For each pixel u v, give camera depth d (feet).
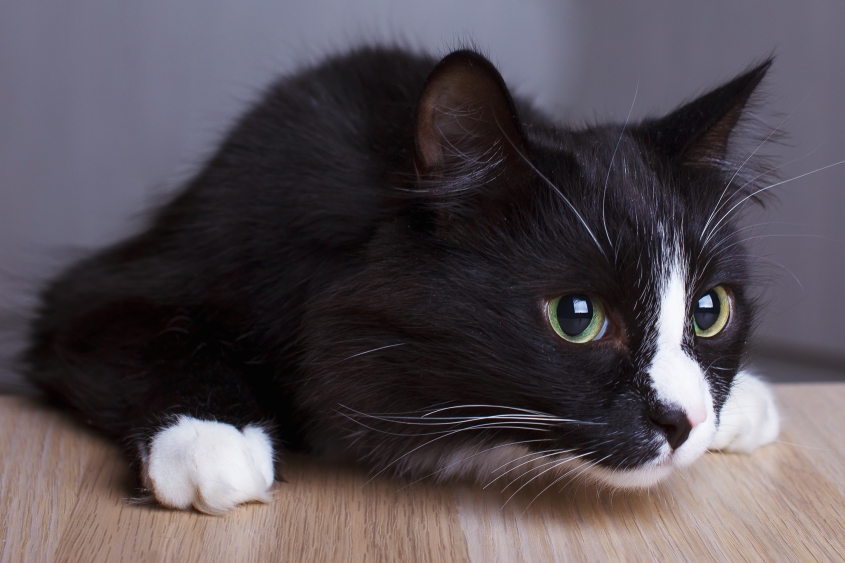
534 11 3.26
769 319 3.24
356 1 3.17
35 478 1.89
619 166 1.93
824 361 3.19
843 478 2.01
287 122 2.12
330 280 1.94
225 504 1.82
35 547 1.72
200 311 2.04
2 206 3.16
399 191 1.89
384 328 1.88
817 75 3.16
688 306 1.89
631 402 1.82
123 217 2.95
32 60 3.12
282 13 3.15
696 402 1.83
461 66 1.80
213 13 3.14
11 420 2.08
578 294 1.83
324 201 1.98
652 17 3.31
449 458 1.95
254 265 2.02
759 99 2.12
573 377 1.82
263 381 2.01
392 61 2.23
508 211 1.87
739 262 1.99
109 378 2.01
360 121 2.08
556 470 1.95
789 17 3.16
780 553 1.80
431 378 1.85
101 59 3.14
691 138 1.98
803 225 3.23
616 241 1.84
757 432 2.08
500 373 1.82
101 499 1.85
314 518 1.84
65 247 2.82
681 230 1.89
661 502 1.93
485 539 1.81
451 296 1.84
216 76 3.16
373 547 1.77
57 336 2.15
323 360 1.92
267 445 1.91
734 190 2.07
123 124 3.18
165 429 1.87
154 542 1.75
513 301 1.83
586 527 1.86
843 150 3.17
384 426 1.92
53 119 3.15
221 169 2.15
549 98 3.29
